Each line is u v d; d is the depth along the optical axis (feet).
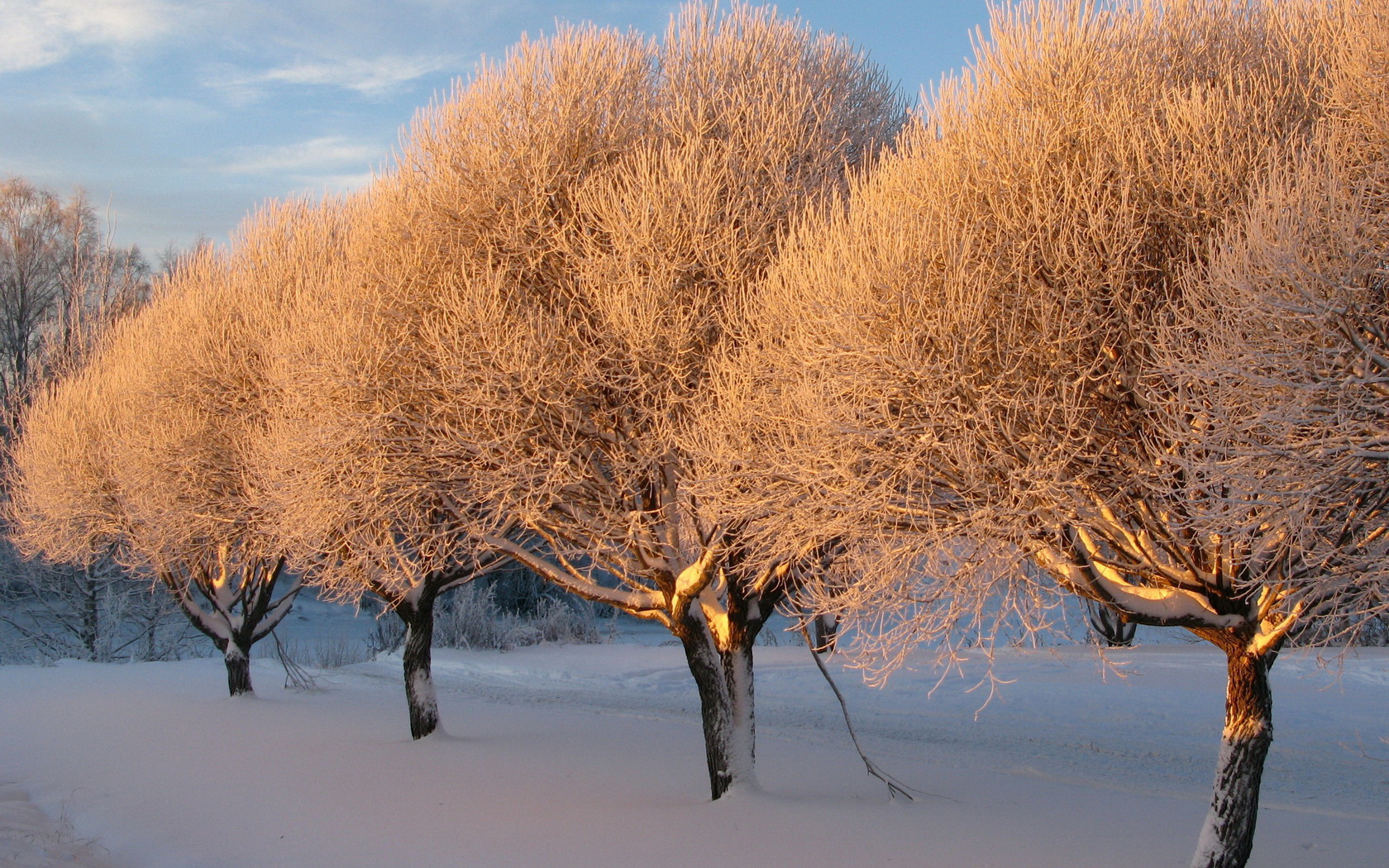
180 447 39.83
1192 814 25.52
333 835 24.12
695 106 29.17
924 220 20.59
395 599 38.11
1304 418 15.20
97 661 81.15
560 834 23.54
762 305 24.63
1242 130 20.21
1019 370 19.21
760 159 27.55
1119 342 19.61
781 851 21.45
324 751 36.29
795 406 22.08
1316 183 16.42
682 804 26.96
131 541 50.44
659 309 24.79
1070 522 19.10
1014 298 19.63
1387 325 15.98
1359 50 19.80
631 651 78.28
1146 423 19.30
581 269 26.30
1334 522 16.85
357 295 28.53
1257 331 15.90
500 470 25.34
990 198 20.95
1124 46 22.04
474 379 25.07
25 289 92.38
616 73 28.71
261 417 39.32
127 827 25.90
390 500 28.78
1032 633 21.47
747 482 23.43
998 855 20.99
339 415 27.20
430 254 28.02
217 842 23.95
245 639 53.01
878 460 19.67
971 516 18.95
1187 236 19.38
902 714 47.93
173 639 88.02
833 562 26.48
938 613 20.75
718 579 30.83
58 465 48.78
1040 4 22.17
